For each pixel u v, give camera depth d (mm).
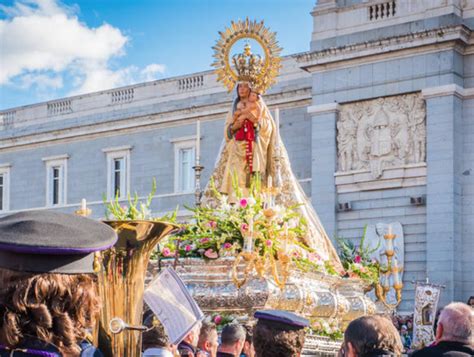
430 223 29406
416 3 30625
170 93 39500
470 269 29109
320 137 32156
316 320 10711
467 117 30031
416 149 30203
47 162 43062
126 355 4957
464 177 29750
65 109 42906
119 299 5156
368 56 31172
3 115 44969
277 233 10359
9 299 3213
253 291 9984
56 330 3248
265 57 13773
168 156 39281
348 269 13188
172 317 6031
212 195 13477
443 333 6324
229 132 13469
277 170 12914
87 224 3420
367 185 31000
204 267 10398
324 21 32469
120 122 40500
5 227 3266
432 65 30000
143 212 9898
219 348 7918
